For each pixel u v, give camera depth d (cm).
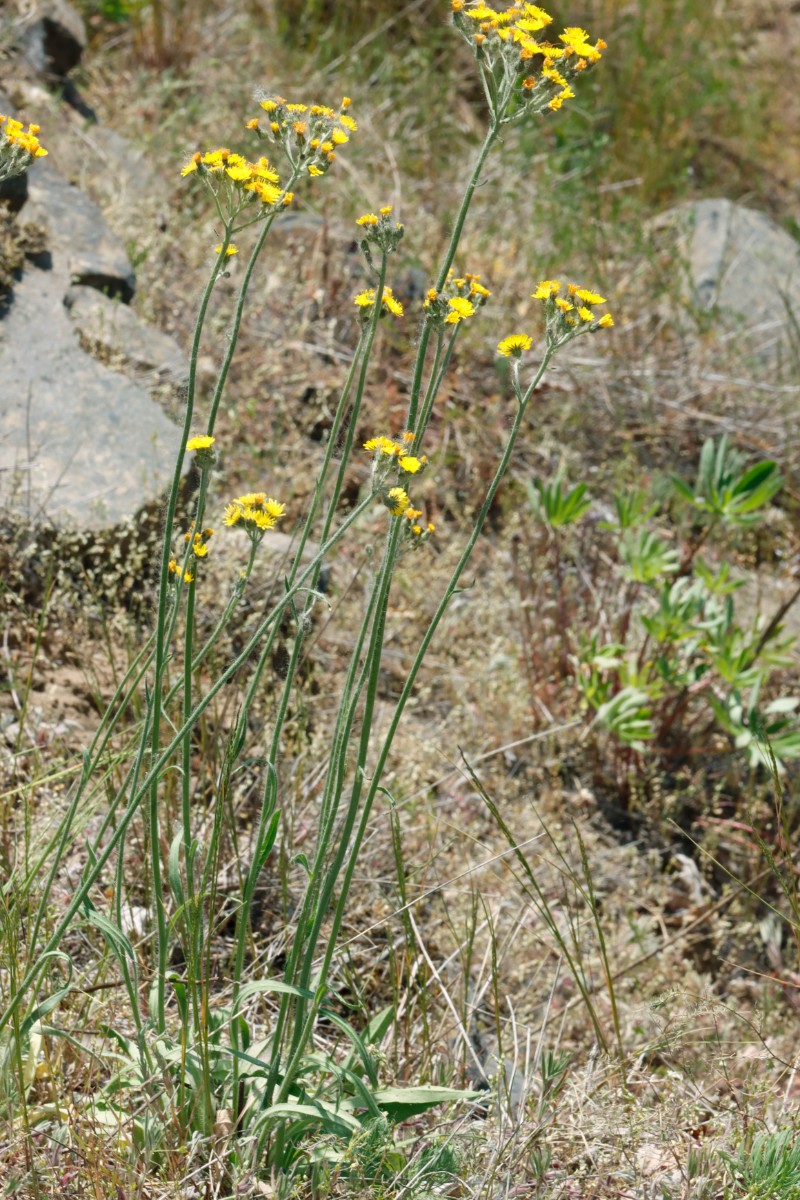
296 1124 188
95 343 383
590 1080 216
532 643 363
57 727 280
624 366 489
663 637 355
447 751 333
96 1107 189
